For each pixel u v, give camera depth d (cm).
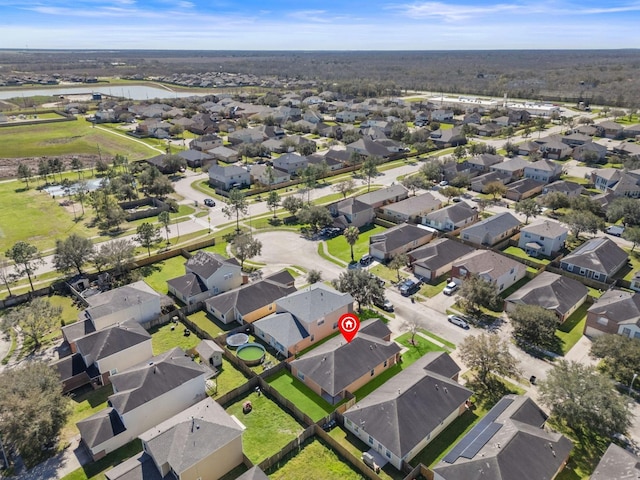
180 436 4203
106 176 13712
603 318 6162
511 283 7788
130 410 4638
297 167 14412
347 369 5381
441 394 4884
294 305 6462
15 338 6494
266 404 5209
